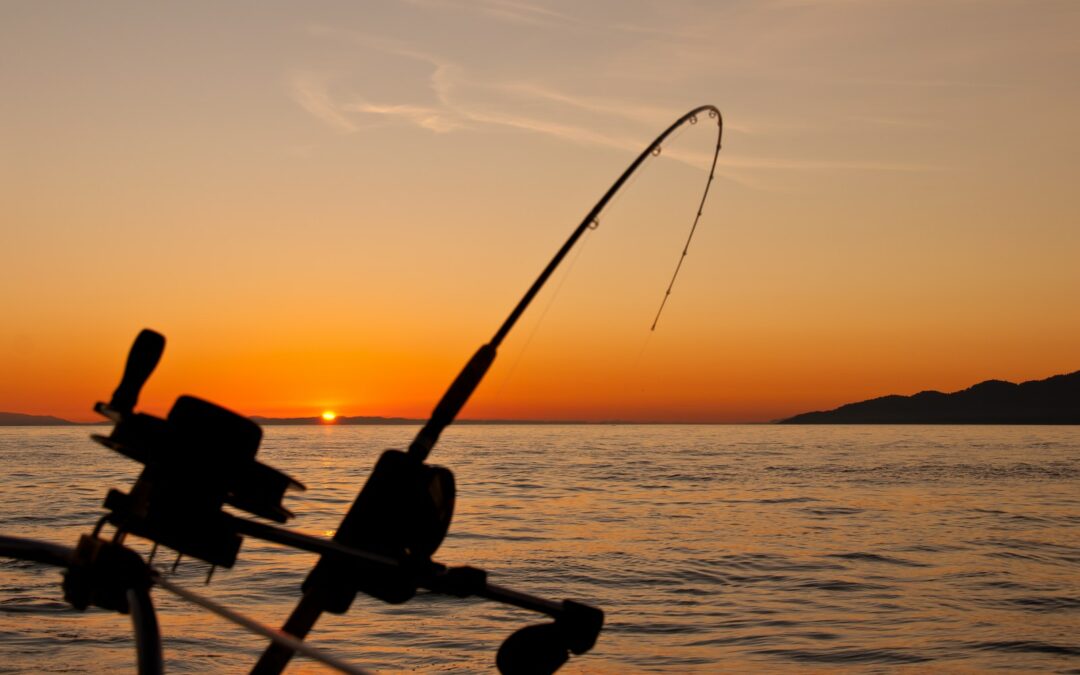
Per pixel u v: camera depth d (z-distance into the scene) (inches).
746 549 874.8
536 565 761.0
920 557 835.4
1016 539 976.3
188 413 55.9
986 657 474.6
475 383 66.4
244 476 56.2
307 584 59.3
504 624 510.0
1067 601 621.3
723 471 2325.3
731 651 482.6
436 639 476.4
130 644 433.7
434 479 61.1
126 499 56.1
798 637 511.8
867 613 577.3
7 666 392.2
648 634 516.7
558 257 77.5
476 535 963.3
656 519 1147.3
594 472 2234.3
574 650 65.1
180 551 55.6
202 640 453.1
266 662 57.9
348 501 1332.4
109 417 55.5
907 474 2234.3
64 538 866.8
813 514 1238.3
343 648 458.6
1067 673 445.4
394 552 59.8
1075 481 1967.3
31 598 528.1
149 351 56.5
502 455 3363.7
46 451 3422.7
